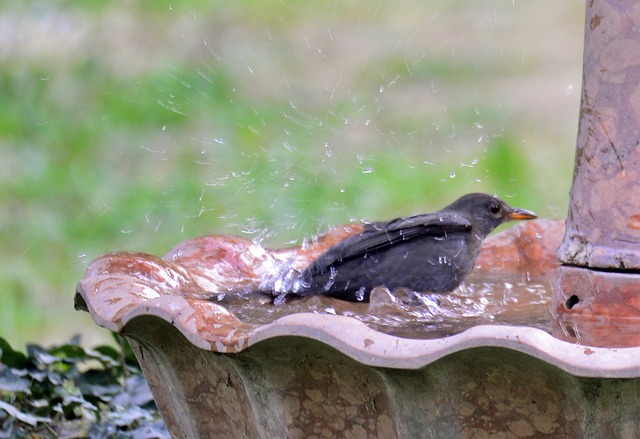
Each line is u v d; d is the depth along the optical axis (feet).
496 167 51.88
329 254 21.24
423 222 21.68
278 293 20.29
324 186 48.96
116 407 24.68
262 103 58.70
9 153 53.11
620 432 13.73
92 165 52.29
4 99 58.13
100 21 66.33
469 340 12.91
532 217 24.75
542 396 13.60
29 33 64.18
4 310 41.11
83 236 46.78
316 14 68.49
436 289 21.81
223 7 69.41
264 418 15.42
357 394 14.56
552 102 57.98
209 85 59.98
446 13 67.77
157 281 18.83
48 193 49.93
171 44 64.54
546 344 12.84
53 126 55.83
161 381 17.34
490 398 13.80
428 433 14.15
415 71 61.67
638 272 16.74
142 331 16.16
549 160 52.49
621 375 12.60
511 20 66.80
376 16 67.77
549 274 23.63
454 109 57.16
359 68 62.34
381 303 18.76
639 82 16.74
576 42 64.13
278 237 45.01
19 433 23.77
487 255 24.18
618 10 16.80
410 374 13.60
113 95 58.75
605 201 16.99
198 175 50.78
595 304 17.04
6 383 23.81
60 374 24.75
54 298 42.52
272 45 64.64
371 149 52.90
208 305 15.43
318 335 13.66
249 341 14.25
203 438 16.87
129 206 48.52
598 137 17.08
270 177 50.06
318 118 57.06
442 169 51.49
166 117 57.06
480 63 62.85
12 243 46.06
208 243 21.68
